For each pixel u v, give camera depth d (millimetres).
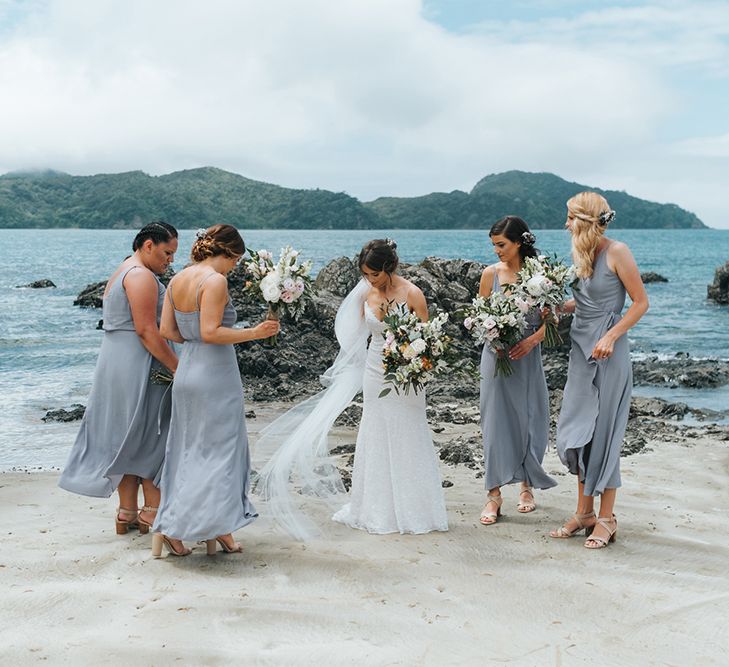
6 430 9461
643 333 19734
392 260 5473
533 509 6016
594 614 4074
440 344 5305
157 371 5094
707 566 4773
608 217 5129
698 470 7234
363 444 5551
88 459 5148
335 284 17219
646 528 5523
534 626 3926
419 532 5430
